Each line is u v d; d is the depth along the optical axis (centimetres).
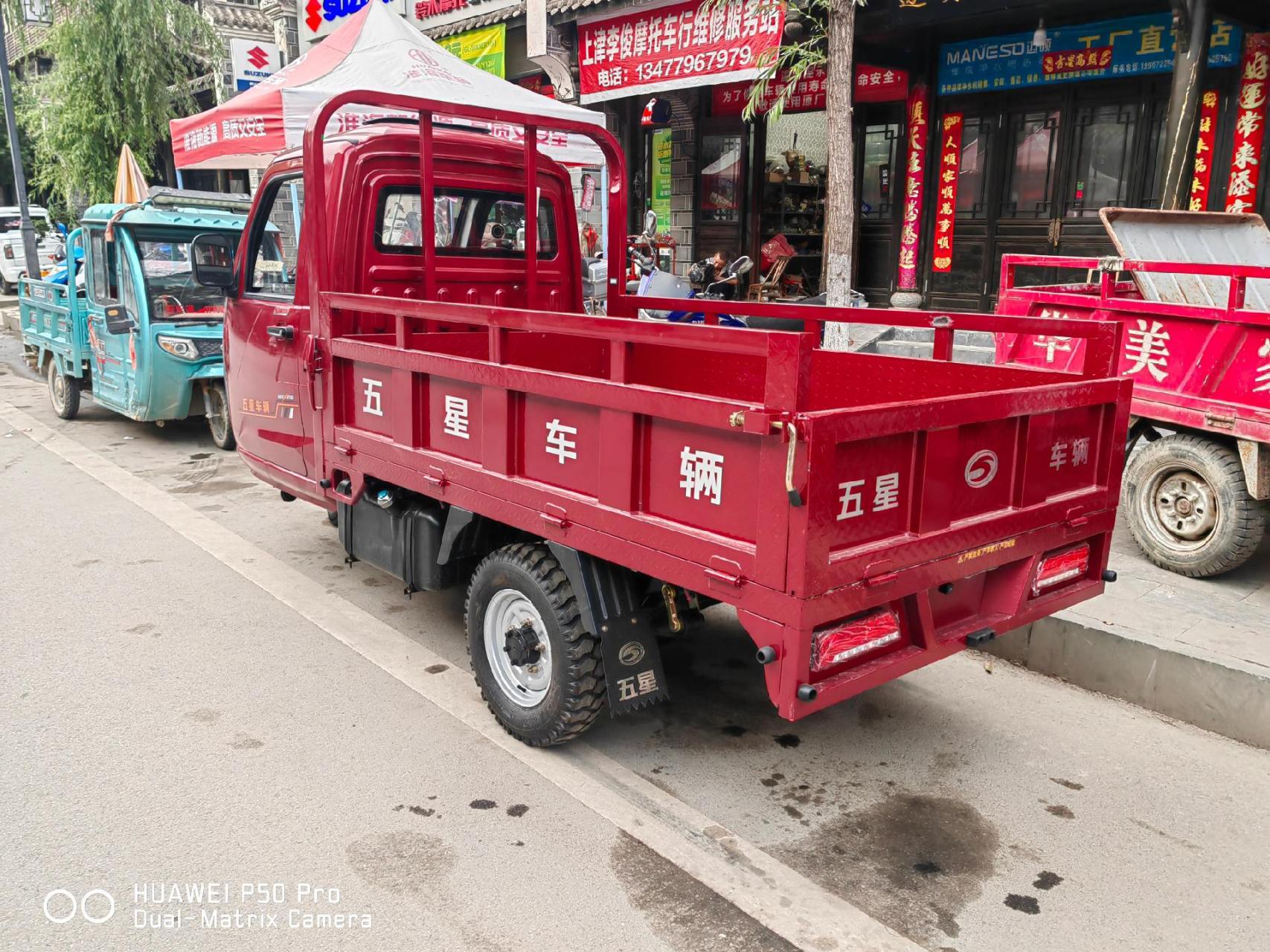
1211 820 338
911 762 376
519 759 369
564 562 340
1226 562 488
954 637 319
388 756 368
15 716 392
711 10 943
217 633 481
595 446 318
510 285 525
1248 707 389
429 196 454
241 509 697
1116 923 284
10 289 2409
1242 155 829
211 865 301
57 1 1623
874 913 287
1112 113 905
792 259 1211
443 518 416
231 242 890
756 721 409
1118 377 360
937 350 400
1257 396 466
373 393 426
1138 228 564
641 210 1312
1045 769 372
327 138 496
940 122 1017
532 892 292
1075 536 355
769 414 253
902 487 286
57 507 692
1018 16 907
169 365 829
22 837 313
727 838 323
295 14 1662
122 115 1630
